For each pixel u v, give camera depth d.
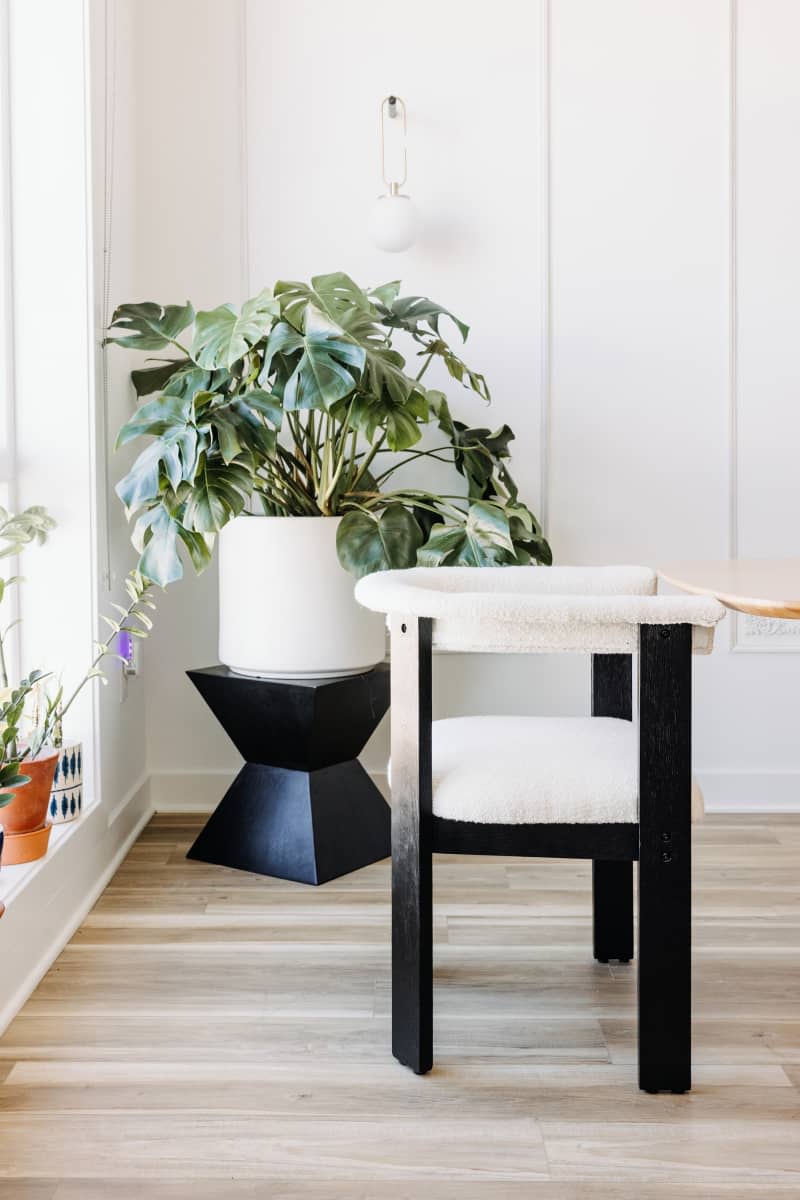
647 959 1.56
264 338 2.42
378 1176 1.38
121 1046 1.73
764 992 1.91
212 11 3.08
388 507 2.52
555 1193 1.35
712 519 3.15
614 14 3.08
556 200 3.11
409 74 3.09
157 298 3.11
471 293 3.12
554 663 3.16
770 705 3.16
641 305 3.12
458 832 1.59
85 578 2.42
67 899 2.21
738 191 3.09
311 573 2.50
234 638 2.57
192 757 3.19
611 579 1.91
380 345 2.49
